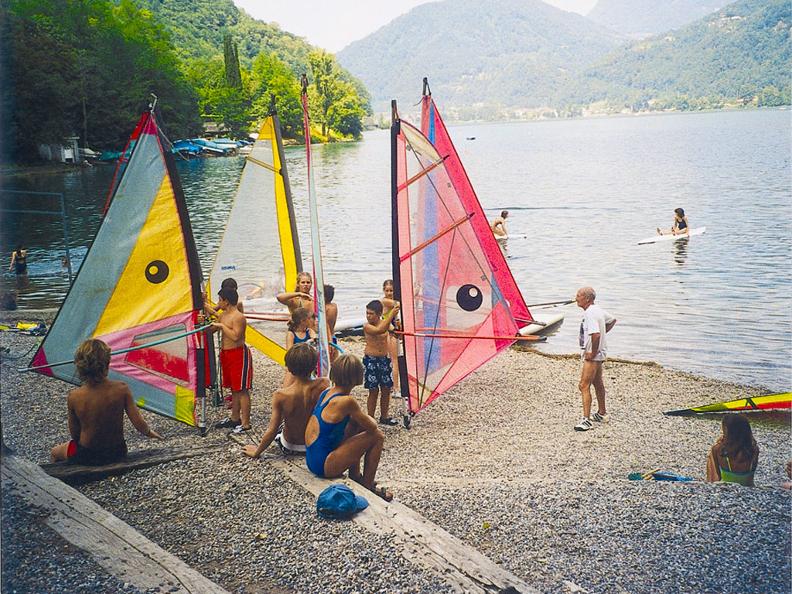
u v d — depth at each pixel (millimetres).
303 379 7262
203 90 82125
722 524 6227
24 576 4910
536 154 76188
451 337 10023
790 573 5363
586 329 9891
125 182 8375
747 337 14969
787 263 21906
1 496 5895
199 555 5492
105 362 7168
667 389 11844
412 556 5359
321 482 6633
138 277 8492
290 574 5191
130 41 67125
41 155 52188
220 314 8734
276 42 113812
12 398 9961
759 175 47344
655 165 57719
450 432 9820
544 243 26938
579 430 9836
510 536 6102
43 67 51000
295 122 89625
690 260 22891
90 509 5840
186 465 7188
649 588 5258
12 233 28750
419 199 9758
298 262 10633
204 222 32625
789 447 9000
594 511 6547
